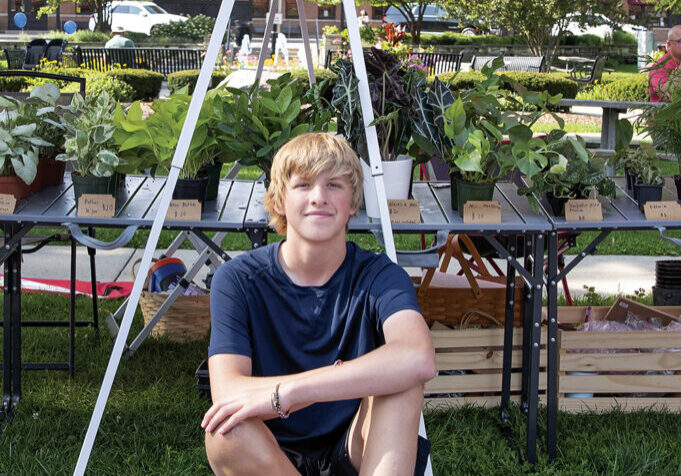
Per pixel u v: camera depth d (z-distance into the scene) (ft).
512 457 10.28
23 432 10.50
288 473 6.72
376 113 9.86
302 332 7.29
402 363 6.70
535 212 10.21
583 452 10.30
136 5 82.53
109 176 9.88
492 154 9.85
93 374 12.44
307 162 7.06
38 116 10.71
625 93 37.19
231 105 10.00
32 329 14.25
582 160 9.83
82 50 48.75
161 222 8.91
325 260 7.24
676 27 17.12
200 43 73.72
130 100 39.37
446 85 10.29
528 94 10.64
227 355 7.08
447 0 68.23
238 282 7.32
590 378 11.46
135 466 9.82
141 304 14.05
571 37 83.35
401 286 7.22
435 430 10.82
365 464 6.64
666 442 10.64
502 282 12.55
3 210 9.70
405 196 10.04
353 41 9.12
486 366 11.56
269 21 11.62
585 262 18.90
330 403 7.34
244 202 10.61
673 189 11.65
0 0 99.19
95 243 9.50
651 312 12.26
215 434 6.72
